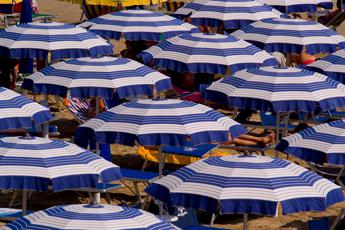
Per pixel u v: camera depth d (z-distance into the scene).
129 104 33.03
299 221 35.25
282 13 63.97
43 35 47.44
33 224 21.30
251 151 40.34
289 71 39.59
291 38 52.66
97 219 21.25
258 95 38.28
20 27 48.34
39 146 28.08
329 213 36.34
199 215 34.47
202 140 31.78
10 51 46.62
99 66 39.31
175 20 57.44
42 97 54.91
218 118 32.91
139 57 47.88
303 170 26.41
